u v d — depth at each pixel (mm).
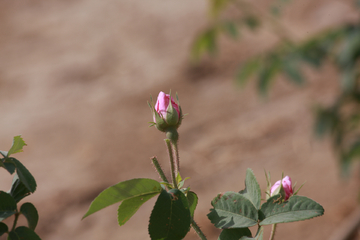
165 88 9117
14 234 898
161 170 1021
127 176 6414
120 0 14461
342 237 3744
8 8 15203
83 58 11281
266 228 4238
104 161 6961
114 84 9781
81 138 7887
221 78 8953
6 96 10180
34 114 9172
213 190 5445
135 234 4863
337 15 9227
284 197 1116
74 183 6438
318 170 5094
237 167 5875
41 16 14344
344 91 2332
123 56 11039
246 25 2592
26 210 935
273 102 7500
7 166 927
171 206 899
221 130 7125
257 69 2391
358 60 2092
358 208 4105
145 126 7871
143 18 12828
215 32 2637
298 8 10242
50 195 6211
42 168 7102
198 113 7906
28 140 8148
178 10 12797
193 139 7098
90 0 14945
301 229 4145
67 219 5566
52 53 11875
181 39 11125
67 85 10164
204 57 9734
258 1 9562
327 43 2143
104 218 5402
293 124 6562
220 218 939
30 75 10914
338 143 2518
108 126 8133
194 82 9094
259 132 6656
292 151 5773
